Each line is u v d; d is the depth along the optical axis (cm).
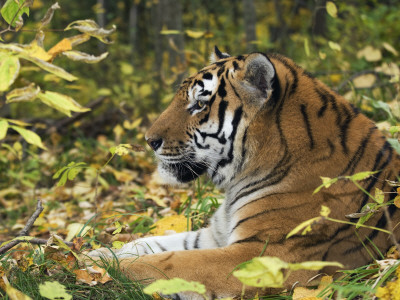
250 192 693
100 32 613
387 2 2098
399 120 944
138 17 2973
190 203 916
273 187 673
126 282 619
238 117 709
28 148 1562
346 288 547
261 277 455
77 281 616
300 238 632
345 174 655
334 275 643
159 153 758
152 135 755
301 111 686
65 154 1508
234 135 714
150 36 2841
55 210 1190
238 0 2681
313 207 645
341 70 1432
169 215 984
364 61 1500
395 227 657
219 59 823
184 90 755
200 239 790
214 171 754
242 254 633
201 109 736
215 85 726
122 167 1422
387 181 625
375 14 1862
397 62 1527
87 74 2353
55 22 2216
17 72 524
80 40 620
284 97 691
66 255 723
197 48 1716
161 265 634
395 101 1021
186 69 1460
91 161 1438
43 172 1452
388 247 658
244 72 696
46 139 1650
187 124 745
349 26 1858
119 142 1459
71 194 1305
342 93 1245
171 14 1745
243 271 451
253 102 698
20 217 1224
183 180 785
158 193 1152
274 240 638
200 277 624
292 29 2427
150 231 902
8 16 606
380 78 1331
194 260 633
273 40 2450
